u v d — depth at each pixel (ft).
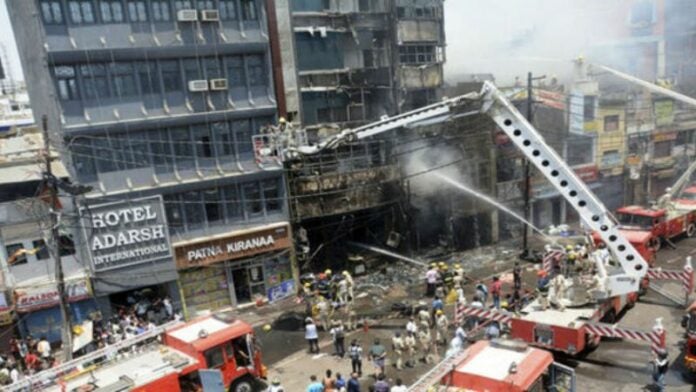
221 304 86.53
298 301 87.97
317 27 94.27
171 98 80.79
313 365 64.90
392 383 57.52
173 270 80.94
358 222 100.58
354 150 95.61
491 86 57.62
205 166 83.46
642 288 75.61
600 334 55.31
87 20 74.74
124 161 78.18
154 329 55.16
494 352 39.93
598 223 57.47
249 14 84.84
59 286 59.06
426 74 104.12
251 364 54.90
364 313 79.87
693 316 51.52
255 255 87.76
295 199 89.51
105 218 76.02
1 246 71.15
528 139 57.31
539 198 114.21
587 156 121.49
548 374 39.01
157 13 78.74
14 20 84.07
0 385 60.18
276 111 87.45
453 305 78.89
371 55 100.27
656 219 90.84
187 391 49.83
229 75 84.43
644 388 52.42
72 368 50.08
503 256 102.06
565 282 62.28
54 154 75.31
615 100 121.70
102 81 76.28
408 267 98.94
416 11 102.37
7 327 70.79
